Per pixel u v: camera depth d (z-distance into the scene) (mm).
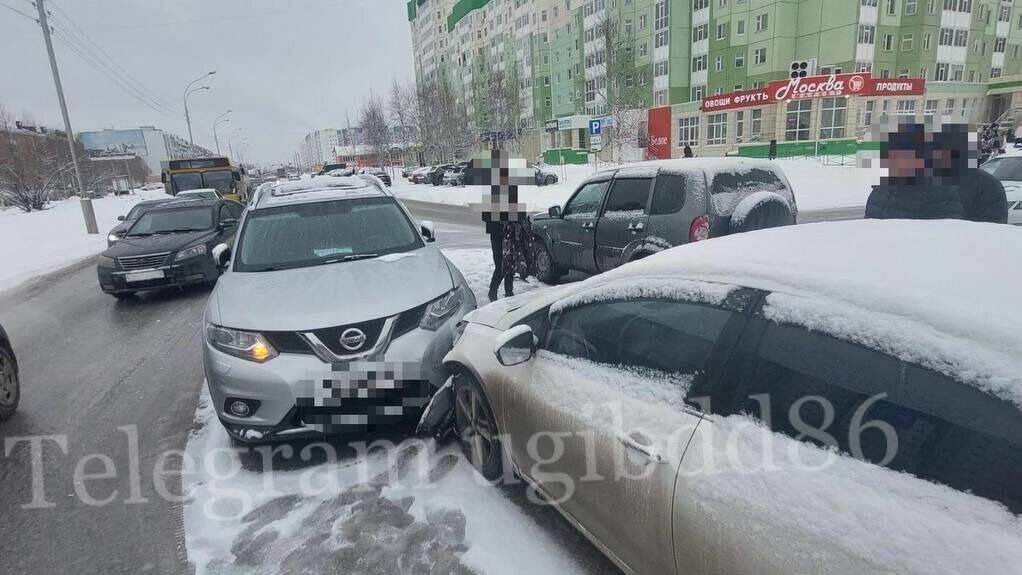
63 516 2920
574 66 54906
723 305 1747
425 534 2594
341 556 2494
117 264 7707
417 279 3770
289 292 3574
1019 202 6758
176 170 20266
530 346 2461
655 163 5512
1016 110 38000
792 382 1503
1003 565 1021
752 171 5211
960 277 1384
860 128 34625
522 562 2355
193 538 2686
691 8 42469
